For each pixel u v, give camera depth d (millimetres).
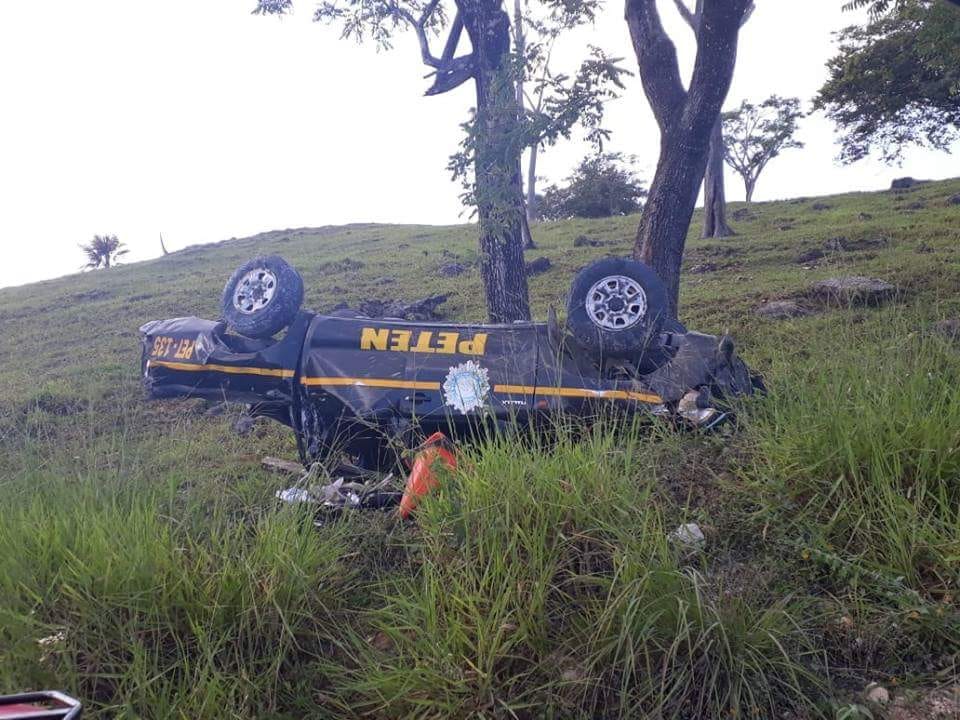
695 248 19547
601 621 3230
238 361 5953
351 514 4488
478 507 3832
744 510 4141
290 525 4113
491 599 3426
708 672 3115
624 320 5441
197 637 3438
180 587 3576
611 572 3611
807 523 3854
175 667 3375
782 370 5168
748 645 3162
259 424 8656
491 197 7746
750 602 3416
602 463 4035
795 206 27156
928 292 9828
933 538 3539
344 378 5727
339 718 3283
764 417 4754
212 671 3346
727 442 4672
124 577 3523
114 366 13328
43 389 11328
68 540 3818
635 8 8789
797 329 7348
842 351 4992
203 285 23672
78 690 3197
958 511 3607
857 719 2898
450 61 8953
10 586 3486
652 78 8781
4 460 5938
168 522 4148
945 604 3346
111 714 3189
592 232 26062
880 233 17312
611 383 5355
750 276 14977
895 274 11500
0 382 13242
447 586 3598
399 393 5594
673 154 8648
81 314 21125
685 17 17297
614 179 46125
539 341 5629
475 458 4320
